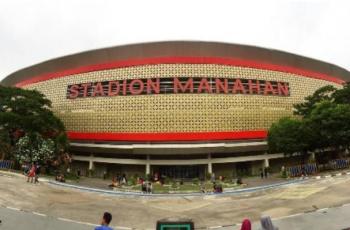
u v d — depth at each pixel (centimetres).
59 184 3394
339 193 2527
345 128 4197
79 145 5409
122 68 5275
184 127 5038
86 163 5616
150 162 5028
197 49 5244
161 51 5228
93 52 5475
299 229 1686
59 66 5903
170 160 5031
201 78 5153
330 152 5731
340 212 1952
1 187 2773
